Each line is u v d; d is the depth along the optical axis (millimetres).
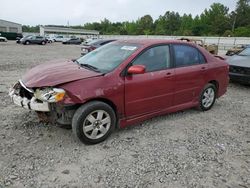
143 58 4406
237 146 4238
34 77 4004
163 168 3471
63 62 4840
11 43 37562
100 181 3148
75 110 3816
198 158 3775
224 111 5965
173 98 4930
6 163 3398
